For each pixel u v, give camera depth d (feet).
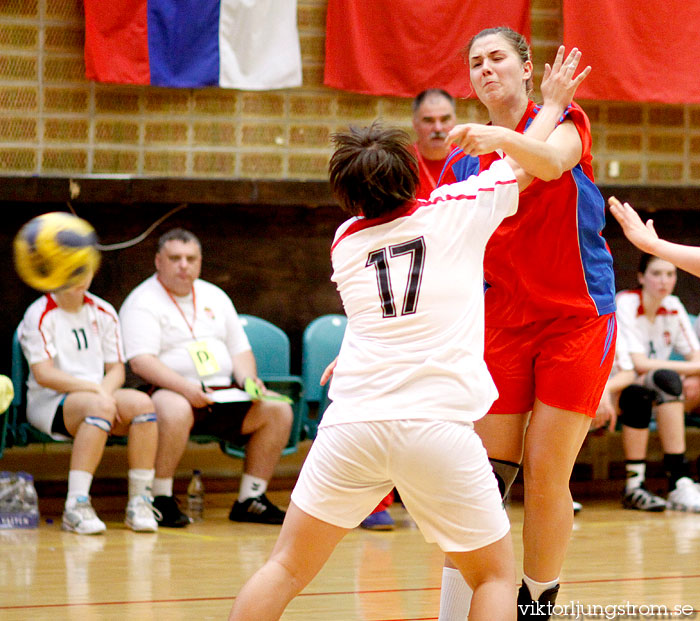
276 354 57.98
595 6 60.75
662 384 55.98
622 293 59.82
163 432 49.39
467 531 20.79
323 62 61.31
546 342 26.37
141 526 47.16
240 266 60.70
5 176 55.42
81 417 47.88
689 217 65.72
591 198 26.25
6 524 47.85
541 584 26.00
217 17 58.54
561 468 25.72
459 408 20.93
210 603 32.58
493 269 26.99
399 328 21.38
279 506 55.36
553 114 24.21
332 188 22.88
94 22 56.65
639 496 55.42
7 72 57.31
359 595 33.96
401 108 62.39
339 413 21.43
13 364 52.13
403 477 20.85
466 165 28.27
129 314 52.34
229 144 60.54
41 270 32.55
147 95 59.31
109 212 58.59
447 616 25.35
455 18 60.44
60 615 30.78
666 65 62.03
